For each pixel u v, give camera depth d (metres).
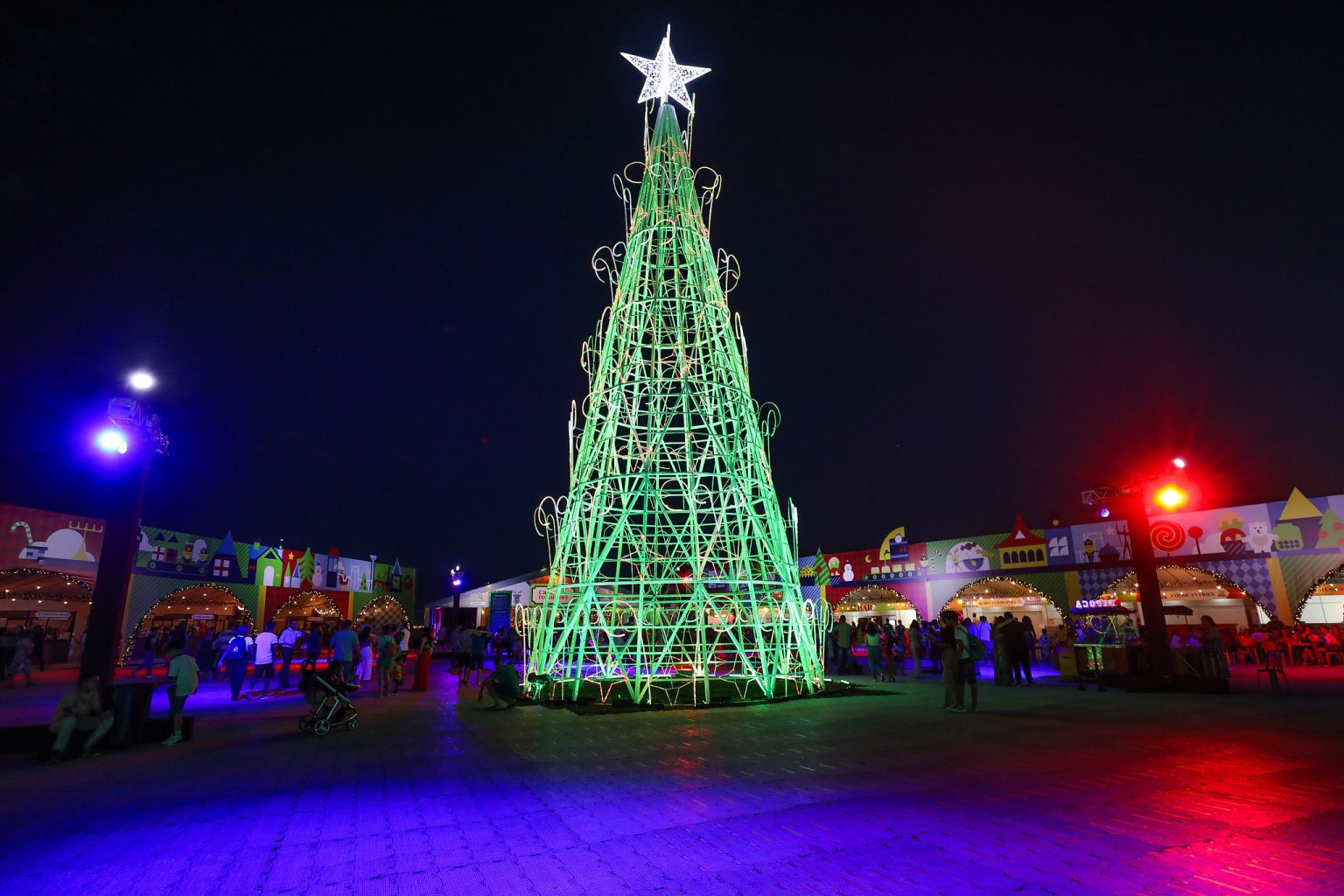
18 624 31.30
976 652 11.63
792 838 5.12
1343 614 26.55
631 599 15.45
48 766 8.14
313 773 7.62
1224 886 4.11
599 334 15.87
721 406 14.88
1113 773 6.87
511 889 4.33
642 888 4.30
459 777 7.30
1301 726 9.51
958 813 5.62
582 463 15.15
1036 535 31.86
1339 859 4.48
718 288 15.39
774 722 10.52
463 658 18.09
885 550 36.44
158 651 25.64
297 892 4.34
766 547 14.43
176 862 4.87
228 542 35.22
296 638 17.44
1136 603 28.78
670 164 16.08
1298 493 26.00
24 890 4.42
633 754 8.28
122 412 9.98
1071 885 4.19
